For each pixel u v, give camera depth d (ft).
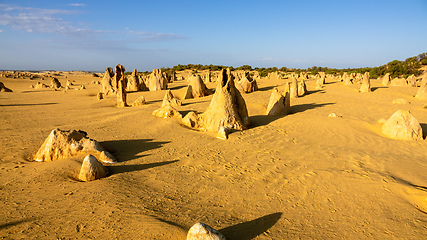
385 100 70.44
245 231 13.75
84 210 15.16
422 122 43.16
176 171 22.17
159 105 62.49
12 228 13.14
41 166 22.25
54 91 107.86
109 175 21.17
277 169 22.58
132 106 64.23
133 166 23.21
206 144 29.91
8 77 187.62
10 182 19.03
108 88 95.86
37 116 49.88
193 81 78.07
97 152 25.20
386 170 22.40
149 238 12.48
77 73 372.38
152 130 37.14
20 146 28.45
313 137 33.06
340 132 35.22
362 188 19.04
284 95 50.75
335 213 15.94
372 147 29.27
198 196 17.78
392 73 185.26
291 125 39.42
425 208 16.71
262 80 125.08
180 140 31.73
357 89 89.20
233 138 32.07
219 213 15.60
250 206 16.58
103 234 12.84
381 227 14.55
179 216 15.01
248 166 23.31
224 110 36.83
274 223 14.67
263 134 34.22
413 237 13.69
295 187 19.27
